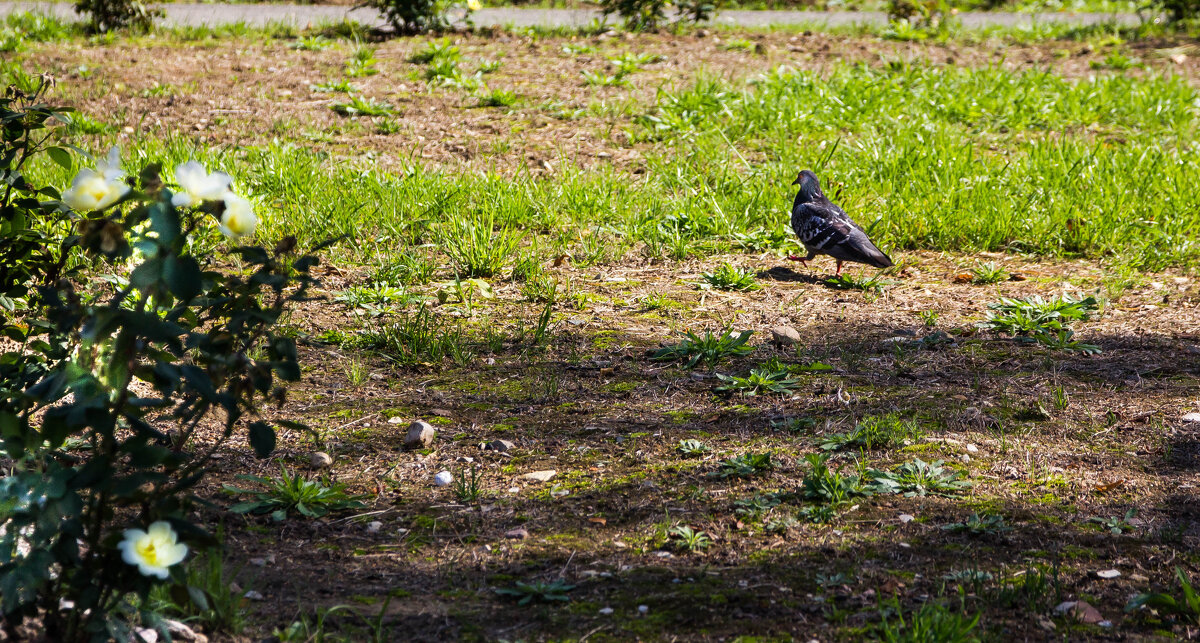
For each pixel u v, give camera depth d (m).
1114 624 4.76
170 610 4.64
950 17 25.31
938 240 11.88
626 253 11.45
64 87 17.20
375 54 20.39
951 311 9.79
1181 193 12.60
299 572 5.26
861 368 8.27
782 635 4.68
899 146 14.61
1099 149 14.27
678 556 5.43
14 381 5.16
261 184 12.62
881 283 10.58
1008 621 4.76
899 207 12.26
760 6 30.31
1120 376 8.01
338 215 11.66
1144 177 13.25
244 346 4.14
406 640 4.64
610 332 9.14
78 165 12.66
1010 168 13.73
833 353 8.64
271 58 19.89
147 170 3.85
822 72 19.03
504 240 11.00
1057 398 7.49
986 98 17.16
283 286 4.13
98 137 14.66
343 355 8.44
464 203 12.33
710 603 4.95
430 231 11.70
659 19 23.41
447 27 22.78
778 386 7.78
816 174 13.44
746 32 23.52
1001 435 6.88
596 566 5.34
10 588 3.75
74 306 3.95
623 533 5.69
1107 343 8.80
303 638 4.60
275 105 16.73
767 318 9.59
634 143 15.29
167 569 3.72
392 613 4.88
